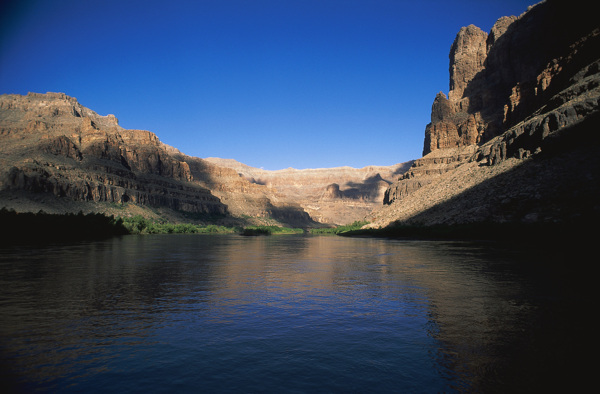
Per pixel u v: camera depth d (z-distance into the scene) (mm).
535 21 177500
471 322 16922
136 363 12383
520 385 10539
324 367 12047
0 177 177625
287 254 56375
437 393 10188
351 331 15922
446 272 32969
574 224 65062
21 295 23234
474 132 186375
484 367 11852
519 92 154875
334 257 50594
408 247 68188
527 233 69938
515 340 14359
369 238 118875
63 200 192375
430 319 17562
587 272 31484
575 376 11078
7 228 89562
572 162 86562
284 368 11969
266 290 25453
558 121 99312
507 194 93625
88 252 55250
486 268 34969
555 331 15414
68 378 11195
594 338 14508
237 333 15711
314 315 18641
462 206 107375
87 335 15328
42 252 54219
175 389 10469
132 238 112125
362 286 26828
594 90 97688
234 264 41719
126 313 18938
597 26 127750
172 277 31344
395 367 11977
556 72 130750
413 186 181625
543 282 26953
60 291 24625
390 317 18094
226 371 11742
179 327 16547
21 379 11102
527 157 105688
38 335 15281
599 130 88500
